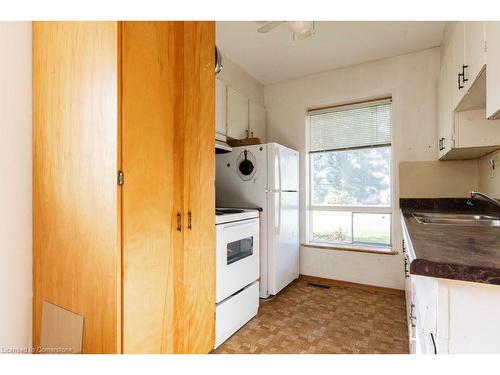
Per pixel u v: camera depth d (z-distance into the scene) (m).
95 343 1.13
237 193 2.75
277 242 2.61
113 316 1.09
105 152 1.11
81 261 1.18
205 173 1.60
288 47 2.64
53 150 1.26
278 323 2.14
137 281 1.17
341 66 3.02
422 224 1.50
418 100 2.68
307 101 3.26
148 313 1.23
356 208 3.06
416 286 1.12
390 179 2.86
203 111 1.58
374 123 2.95
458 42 1.64
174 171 1.38
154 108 1.26
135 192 1.17
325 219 3.26
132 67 1.15
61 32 1.23
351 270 2.96
